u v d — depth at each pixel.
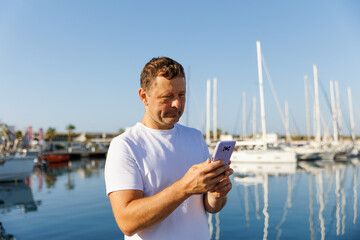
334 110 40.25
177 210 1.27
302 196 11.79
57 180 19.86
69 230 7.83
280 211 9.34
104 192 14.24
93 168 29.81
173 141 1.36
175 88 1.22
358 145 38.78
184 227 1.25
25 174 19.66
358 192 12.43
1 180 18.52
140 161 1.22
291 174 18.88
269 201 10.90
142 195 1.19
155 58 1.30
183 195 1.00
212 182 1.00
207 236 1.34
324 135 36.41
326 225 7.73
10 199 13.05
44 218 9.25
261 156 23.64
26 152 19.83
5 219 9.23
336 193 12.33
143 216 1.02
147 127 1.34
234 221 8.26
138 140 1.28
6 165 18.62
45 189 15.86
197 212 1.33
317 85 35.19
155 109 1.25
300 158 30.12
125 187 1.13
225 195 1.38
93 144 58.78
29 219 9.18
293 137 40.97
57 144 60.25
